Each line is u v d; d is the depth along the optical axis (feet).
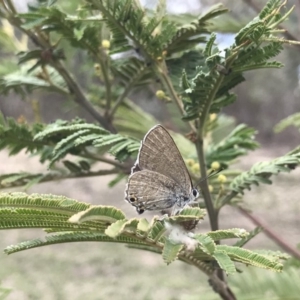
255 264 0.45
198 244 0.45
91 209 0.43
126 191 0.53
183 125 0.80
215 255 0.44
